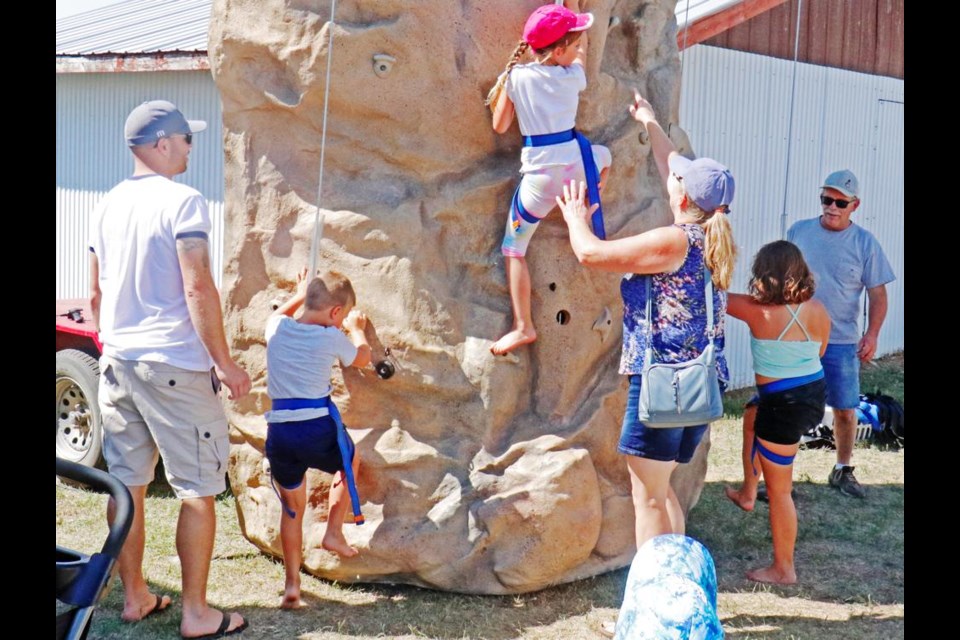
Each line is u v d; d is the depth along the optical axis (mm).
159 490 7305
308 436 4832
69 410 7441
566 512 5188
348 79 5141
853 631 4988
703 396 4383
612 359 5535
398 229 5215
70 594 2881
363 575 5359
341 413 5348
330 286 4891
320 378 4867
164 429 4664
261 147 5473
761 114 11109
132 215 4652
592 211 4883
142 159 4738
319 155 5344
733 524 6617
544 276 5277
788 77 11406
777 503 5523
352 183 5320
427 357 5230
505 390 5246
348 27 5090
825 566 5887
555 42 4703
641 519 4684
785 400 5344
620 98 5547
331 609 5133
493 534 5188
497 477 5227
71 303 8047
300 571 5621
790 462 5465
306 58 5184
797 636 4918
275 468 4957
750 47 10930
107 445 4824
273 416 4867
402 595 5320
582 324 5375
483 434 5250
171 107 4781
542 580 5254
